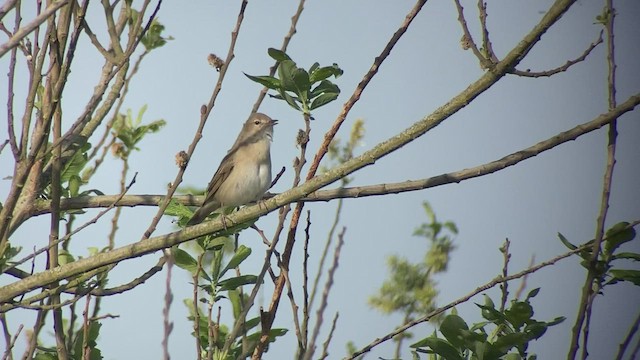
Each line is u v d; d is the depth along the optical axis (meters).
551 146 9.32
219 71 10.57
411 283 10.84
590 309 8.44
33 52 9.91
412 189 9.76
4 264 9.69
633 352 8.51
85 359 9.61
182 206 11.61
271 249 9.61
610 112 8.91
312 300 9.95
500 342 9.25
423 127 9.16
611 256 9.17
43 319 9.84
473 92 9.02
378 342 9.19
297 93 10.53
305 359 8.93
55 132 10.36
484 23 9.01
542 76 8.87
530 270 9.11
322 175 9.49
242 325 9.45
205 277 10.41
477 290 9.17
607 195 8.69
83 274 10.66
